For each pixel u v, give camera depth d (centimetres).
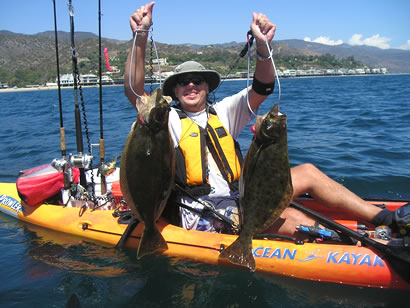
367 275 281
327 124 1064
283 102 1878
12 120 1474
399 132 894
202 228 336
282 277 300
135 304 271
